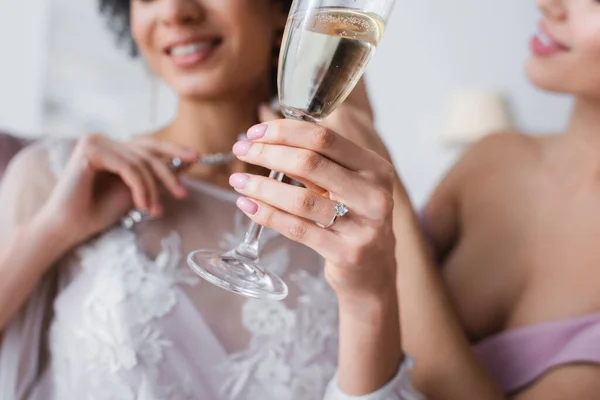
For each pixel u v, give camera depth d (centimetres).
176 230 74
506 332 80
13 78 244
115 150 70
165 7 67
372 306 58
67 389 67
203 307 71
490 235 87
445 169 260
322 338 72
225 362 69
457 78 262
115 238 72
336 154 49
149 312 68
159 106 247
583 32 70
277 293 51
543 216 84
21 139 97
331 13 45
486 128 243
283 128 48
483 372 73
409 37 265
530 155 89
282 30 74
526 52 255
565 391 74
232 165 78
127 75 246
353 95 73
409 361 65
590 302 77
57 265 73
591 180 82
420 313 75
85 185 69
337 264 53
